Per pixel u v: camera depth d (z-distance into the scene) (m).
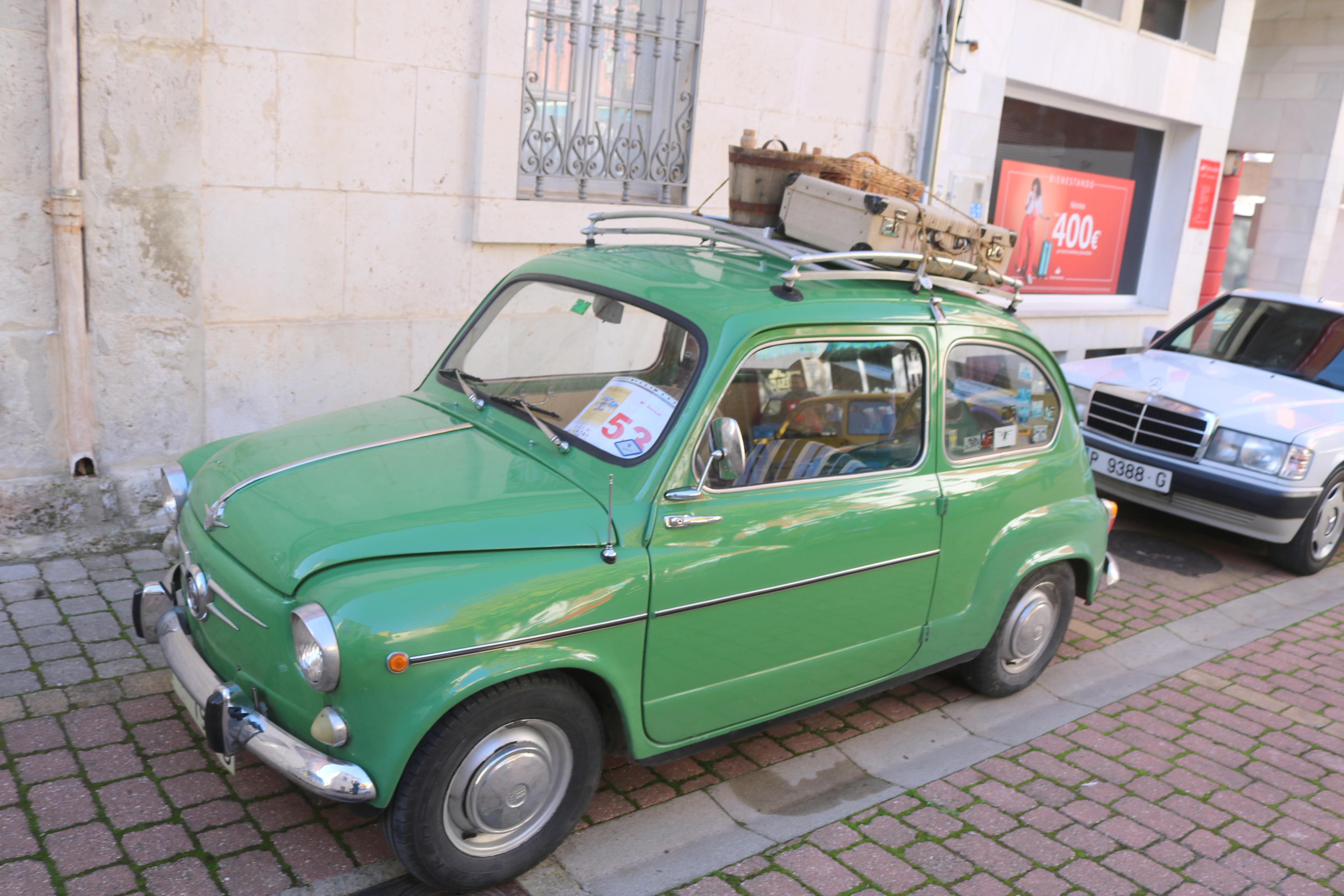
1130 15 11.34
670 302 3.64
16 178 5.16
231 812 3.43
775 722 3.82
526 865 3.21
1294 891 3.57
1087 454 4.93
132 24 5.30
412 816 2.89
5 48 5.00
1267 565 7.36
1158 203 13.16
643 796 3.83
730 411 3.45
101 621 4.70
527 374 3.90
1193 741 4.64
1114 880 3.54
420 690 2.79
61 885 3.01
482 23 6.51
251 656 3.02
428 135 6.52
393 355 6.72
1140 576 6.89
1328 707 5.11
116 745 3.74
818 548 3.64
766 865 3.46
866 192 4.25
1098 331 12.34
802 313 3.62
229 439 4.21
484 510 3.13
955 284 4.22
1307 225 15.85
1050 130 11.47
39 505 5.38
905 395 3.95
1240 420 6.88
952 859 3.58
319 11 5.95
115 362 5.64
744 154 4.29
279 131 5.98
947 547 4.12
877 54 8.84
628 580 3.16
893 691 4.93
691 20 7.65
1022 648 4.81
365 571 2.87
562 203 7.14
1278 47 15.76
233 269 6.00
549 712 3.09
